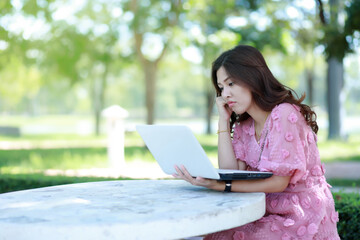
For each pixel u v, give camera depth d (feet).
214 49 48.70
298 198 7.87
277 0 50.80
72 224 5.32
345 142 57.00
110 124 32.99
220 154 9.18
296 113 7.91
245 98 8.31
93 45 64.08
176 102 269.03
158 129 7.75
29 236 5.33
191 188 8.01
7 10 28.84
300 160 7.59
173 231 5.57
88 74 78.33
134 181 8.95
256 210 6.67
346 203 12.19
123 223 5.33
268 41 50.65
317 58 82.53
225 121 9.26
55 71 72.79
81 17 59.47
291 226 7.66
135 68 95.86
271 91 8.16
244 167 9.16
